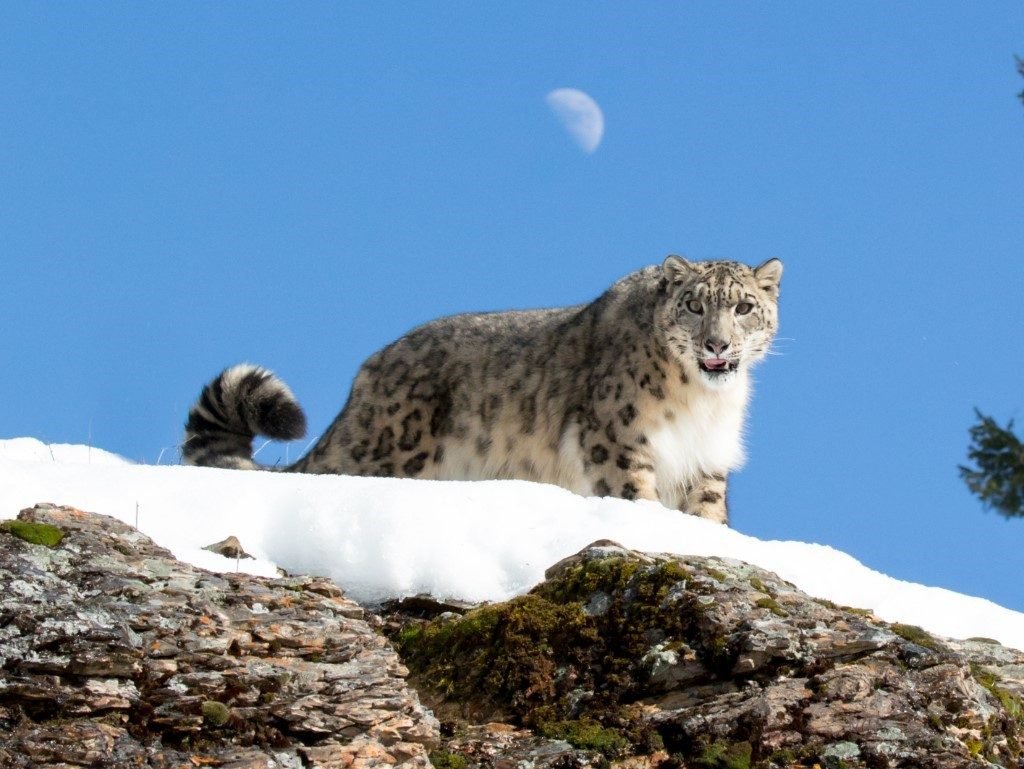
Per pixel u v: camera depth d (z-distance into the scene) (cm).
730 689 1619
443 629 1744
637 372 3169
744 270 3231
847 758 1516
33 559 1545
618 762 1541
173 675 1450
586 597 1739
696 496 3238
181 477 1994
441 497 2011
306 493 1966
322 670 1523
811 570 2052
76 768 1347
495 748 1566
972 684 1655
